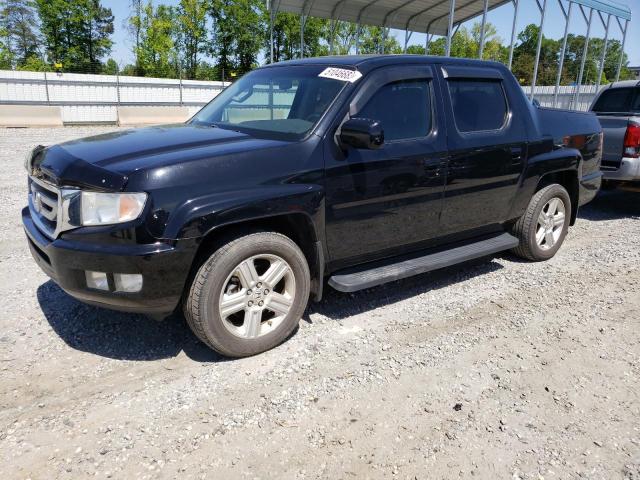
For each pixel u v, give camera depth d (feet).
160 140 11.27
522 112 16.06
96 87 92.79
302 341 12.01
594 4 57.77
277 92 13.43
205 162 10.08
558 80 56.90
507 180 15.53
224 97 15.19
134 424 8.96
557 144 17.28
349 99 12.01
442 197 13.91
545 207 17.49
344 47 160.86
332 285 12.22
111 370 10.63
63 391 9.87
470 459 8.34
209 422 9.07
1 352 11.17
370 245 12.87
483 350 11.78
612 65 207.62
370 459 8.28
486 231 16.06
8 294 14.07
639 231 22.40
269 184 10.62
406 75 13.17
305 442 8.63
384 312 13.69
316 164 11.28
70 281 10.07
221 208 9.91
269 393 9.95
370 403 9.71
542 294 15.11
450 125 13.91
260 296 11.02
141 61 171.73
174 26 184.55
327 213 11.60
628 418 9.48
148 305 9.93
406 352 11.59
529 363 11.28
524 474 8.05
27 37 189.47
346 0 55.16
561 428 9.16
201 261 10.41
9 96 85.51
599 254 18.94
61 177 9.98
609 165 24.54
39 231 10.94
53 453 8.21
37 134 60.08
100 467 7.95
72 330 12.21
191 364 10.93
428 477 7.93
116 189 9.41
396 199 12.85
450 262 14.06
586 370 11.06
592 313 13.87
